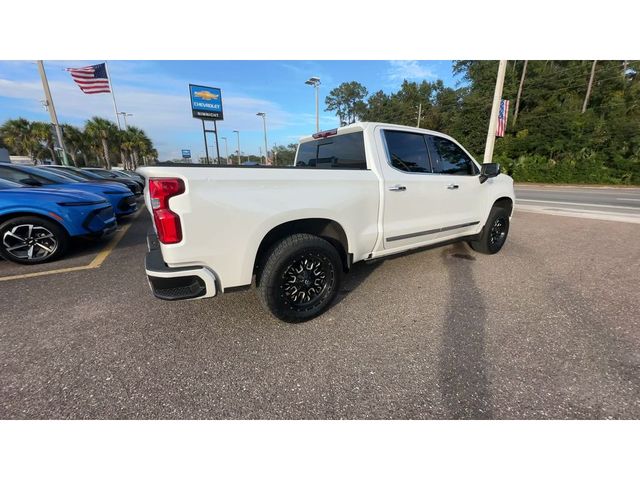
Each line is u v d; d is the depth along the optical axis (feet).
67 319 8.50
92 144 106.42
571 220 23.91
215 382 6.09
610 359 6.62
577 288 10.43
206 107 56.59
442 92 138.82
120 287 10.70
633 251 14.94
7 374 6.28
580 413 5.31
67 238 13.79
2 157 69.46
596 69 95.55
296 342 7.42
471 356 6.79
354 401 5.64
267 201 7.10
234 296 9.93
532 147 86.17
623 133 74.79
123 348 7.20
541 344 7.20
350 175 8.55
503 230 14.57
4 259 13.70
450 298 9.73
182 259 6.40
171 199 6.11
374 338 7.56
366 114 177.58
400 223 9.99
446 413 5.37
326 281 8.57
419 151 10.58
